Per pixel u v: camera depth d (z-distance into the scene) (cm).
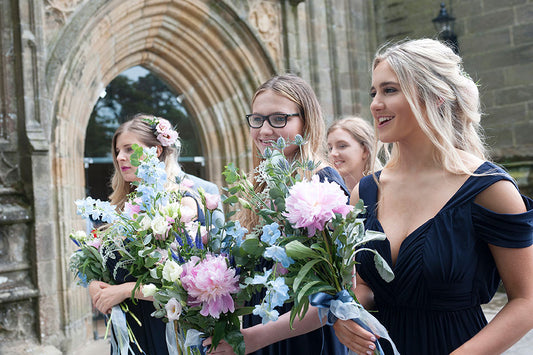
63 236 573
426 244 157
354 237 142
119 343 209
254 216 211
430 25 923
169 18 728
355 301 149
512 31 862
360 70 927
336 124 353
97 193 733
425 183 168
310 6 863
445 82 163
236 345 151
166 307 150
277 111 196
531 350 452
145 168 168
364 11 945
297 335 171
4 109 557
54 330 555
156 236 170
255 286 152
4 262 541
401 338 165
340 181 189
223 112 798
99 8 628
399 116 165
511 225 148
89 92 651
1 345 524
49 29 591
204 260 152
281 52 824
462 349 145
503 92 873
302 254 140
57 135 582
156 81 786
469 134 172
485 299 159
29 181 553
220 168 805
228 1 754
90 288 228
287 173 150
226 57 778
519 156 860
